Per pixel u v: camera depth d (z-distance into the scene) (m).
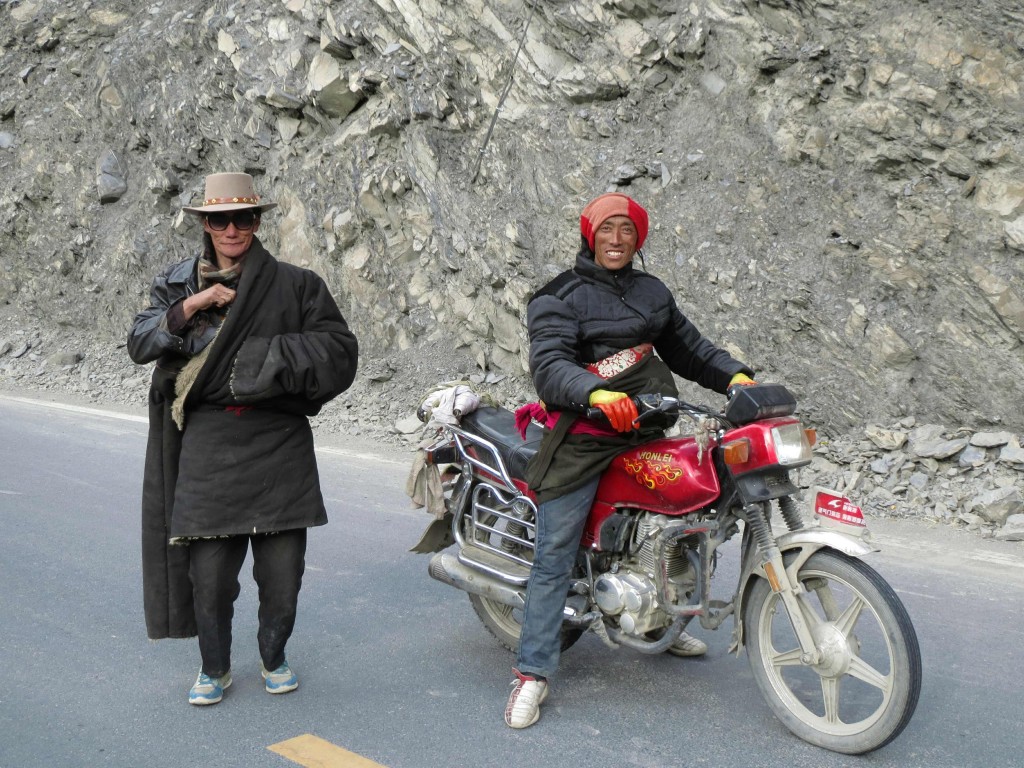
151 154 13.40
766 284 7.77
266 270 3.52
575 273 3.56
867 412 7.11
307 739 3.39
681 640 4.09
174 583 3.68
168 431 3.60
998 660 4.02
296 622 4.55
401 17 10.15
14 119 15.26
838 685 3.28
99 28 14.72
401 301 10.18
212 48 12.69
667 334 3.77
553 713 3.59
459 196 9.77
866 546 3.10
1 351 13.60
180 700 3.72
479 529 4.14
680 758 3.23
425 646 4.26
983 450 6.44
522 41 9.50
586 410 3.35
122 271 13.05
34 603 4.77
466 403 4.07
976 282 6.87
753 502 3.22
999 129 6.93
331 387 3.57
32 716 3.59
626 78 8.96
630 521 3.49
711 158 8.38
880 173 7.48
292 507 3.57
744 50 8.20
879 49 7.48
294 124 11.41
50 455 8.11
